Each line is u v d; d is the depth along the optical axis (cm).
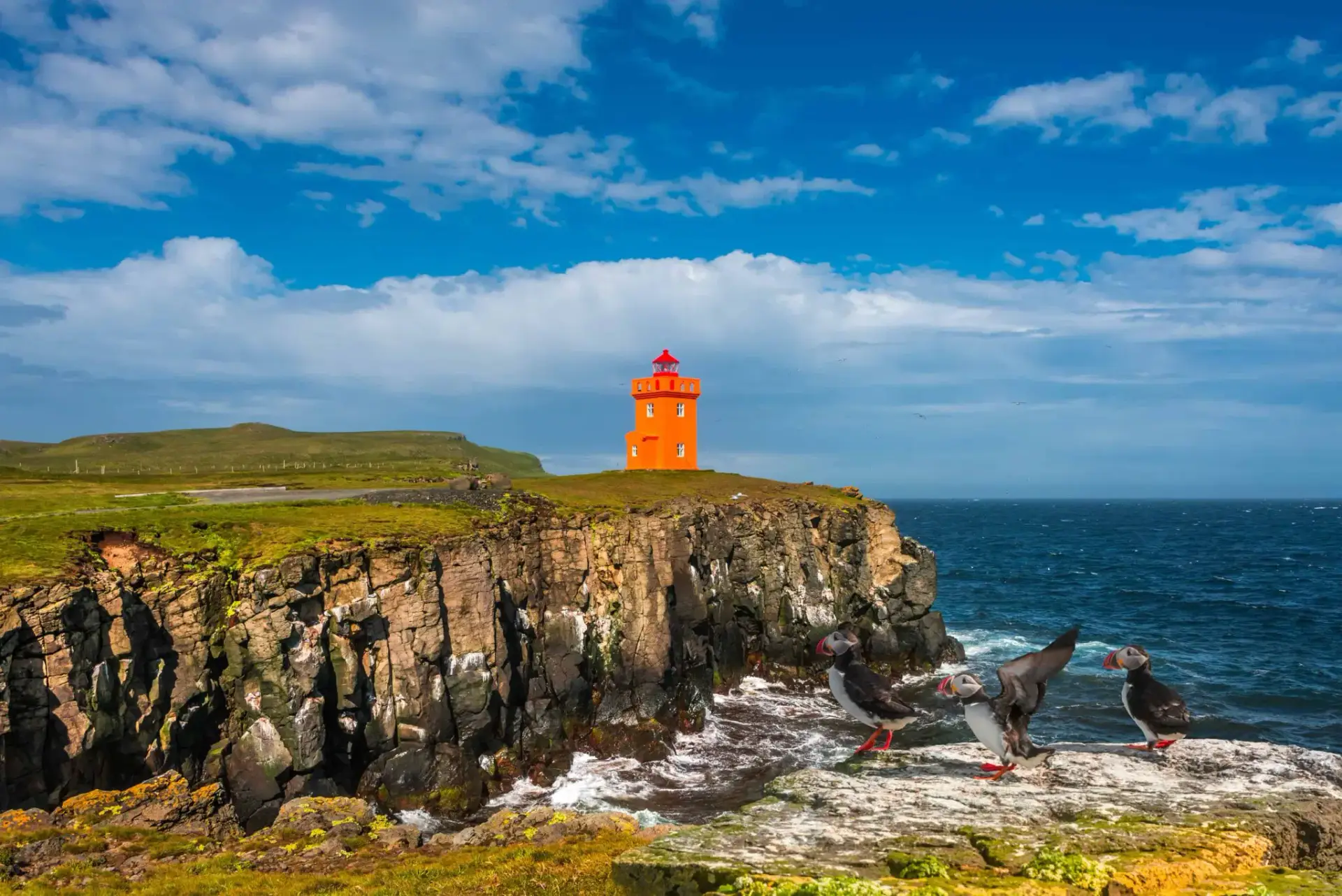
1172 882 1049
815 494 7094
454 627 3881
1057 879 1045
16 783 2636
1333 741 4794
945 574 12269
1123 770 1438
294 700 3281
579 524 4941
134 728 2958
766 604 5978
